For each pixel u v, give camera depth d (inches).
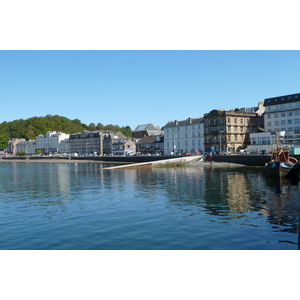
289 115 3671.3
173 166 3208.7
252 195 1139.3
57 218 816.9
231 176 1929.1
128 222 754.2
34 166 4217.5
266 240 595.8
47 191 1387.8
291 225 702.5
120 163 4350.4
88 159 5260.8
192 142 4613.7
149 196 1172.5
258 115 4355.3
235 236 622.2
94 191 1359.5
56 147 7829.7
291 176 1780.3
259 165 2908.5
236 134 4153.5
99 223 751.1
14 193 1330.0
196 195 1167.0
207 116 4328.3
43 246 585.0
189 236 628.1
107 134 6609.3
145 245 578.9
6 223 767.1
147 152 5551.2
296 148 2765.7
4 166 4333.2
